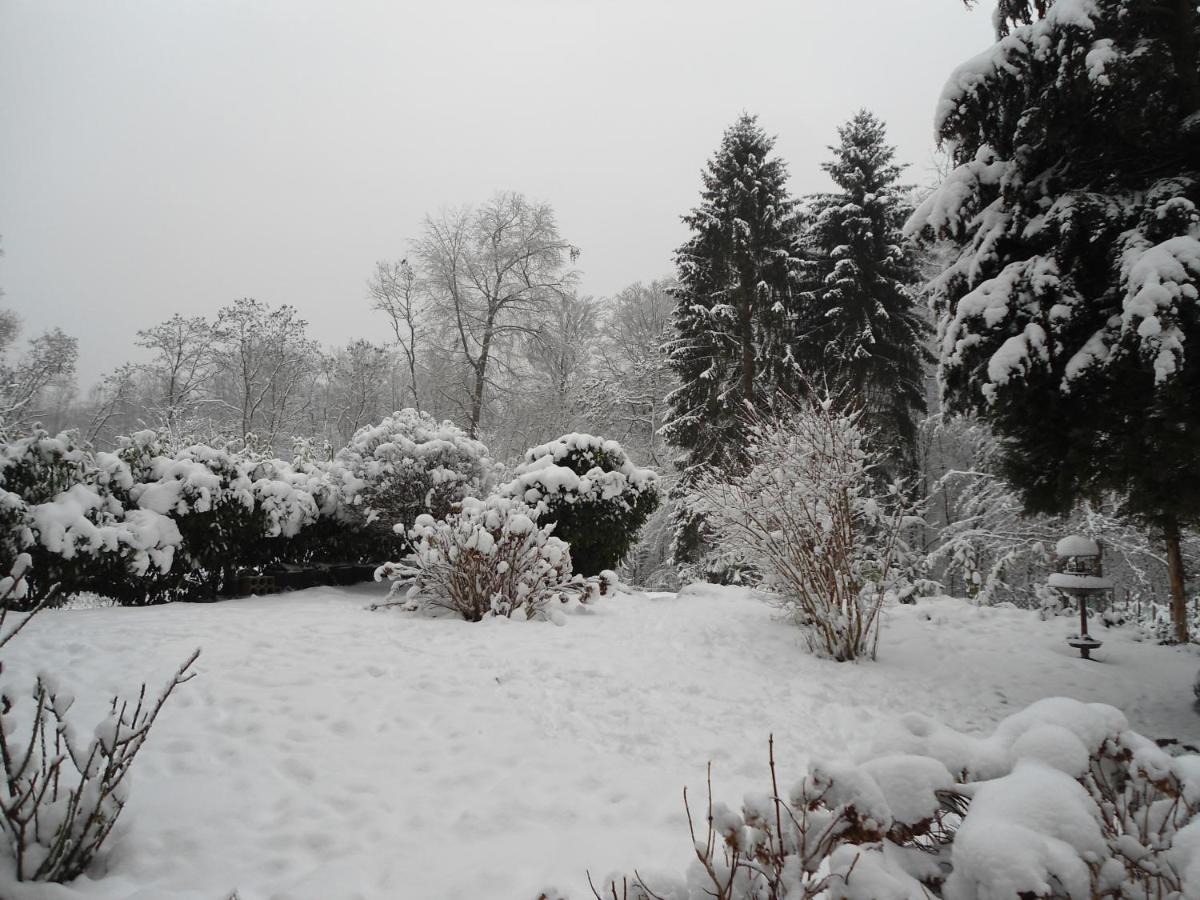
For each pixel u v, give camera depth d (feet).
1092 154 18.94
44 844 7.58
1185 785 5.54
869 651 21.81
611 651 19.83
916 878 5.38
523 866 8.50
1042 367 17.98
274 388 93.76
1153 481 18.66
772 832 5.80
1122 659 22.13
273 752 11.51
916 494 59.11
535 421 83.82
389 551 37.86
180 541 27.12
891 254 60.70
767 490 22.49
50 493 24.66
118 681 14.70
